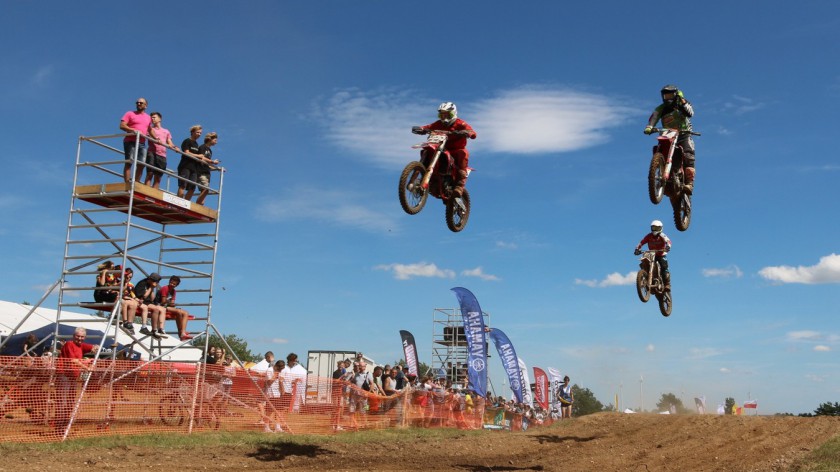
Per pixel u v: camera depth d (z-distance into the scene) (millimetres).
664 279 14805
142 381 12461
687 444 14398
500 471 11898
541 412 31281
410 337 30844
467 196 12055
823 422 14953
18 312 23391
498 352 28156
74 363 11375
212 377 13664
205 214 15102
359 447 13438
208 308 15016
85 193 13695
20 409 10844
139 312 13844
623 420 17891
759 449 13055
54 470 8938
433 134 11078
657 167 11695
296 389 14969
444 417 20328
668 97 12141
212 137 15414
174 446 11359
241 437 12711
